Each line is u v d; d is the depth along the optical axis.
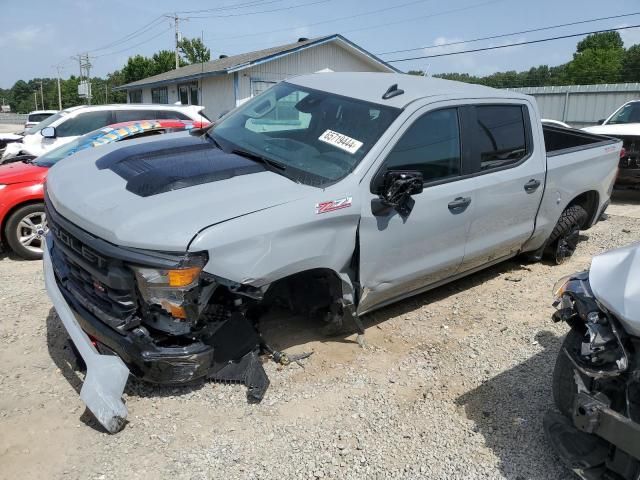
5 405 3.24
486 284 5.45
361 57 24.56
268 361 3.80
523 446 3.14
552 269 5.88
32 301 4.69
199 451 2.95
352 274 3.76
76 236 3.15
